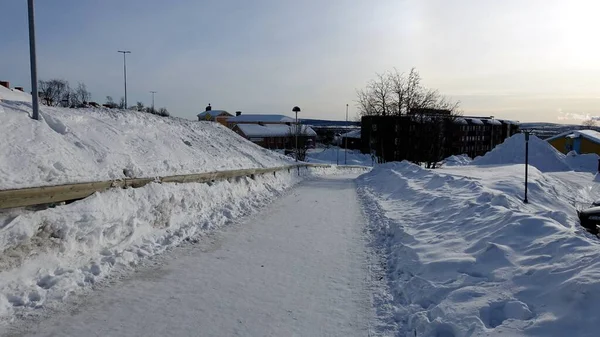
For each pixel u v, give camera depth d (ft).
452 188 42.91
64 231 19.48
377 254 24.72
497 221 23.02
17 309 15.12
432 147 114.42
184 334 13.99
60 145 25.52
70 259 19.54
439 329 13.70
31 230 17.81
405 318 15.61
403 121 116.16
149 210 26.12
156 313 15.55
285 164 83.61
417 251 22.39
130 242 23.52
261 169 54.95
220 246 25.59
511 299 13.89
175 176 31.45
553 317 11.93
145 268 20.70
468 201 32.01
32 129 25.04
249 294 17.78
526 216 21.52
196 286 18.51
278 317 15.56
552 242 17.34
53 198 19.51
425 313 15.16
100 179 24.11
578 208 48.21
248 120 300.81
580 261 14.30
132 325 14.51
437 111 118.73
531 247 17.90
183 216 29.96
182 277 19.62
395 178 63.05
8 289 16.01
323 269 21.56
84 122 33.53
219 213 34.12
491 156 119.24
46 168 21.80
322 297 17.66
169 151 39.29
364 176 90.43
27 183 19.29
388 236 29.19
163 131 46.03
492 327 12.89
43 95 147.84
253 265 21.91
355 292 18.33
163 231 26.71
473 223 24.82
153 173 30.58
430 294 16.56
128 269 20.36
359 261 23.15
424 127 115.24
